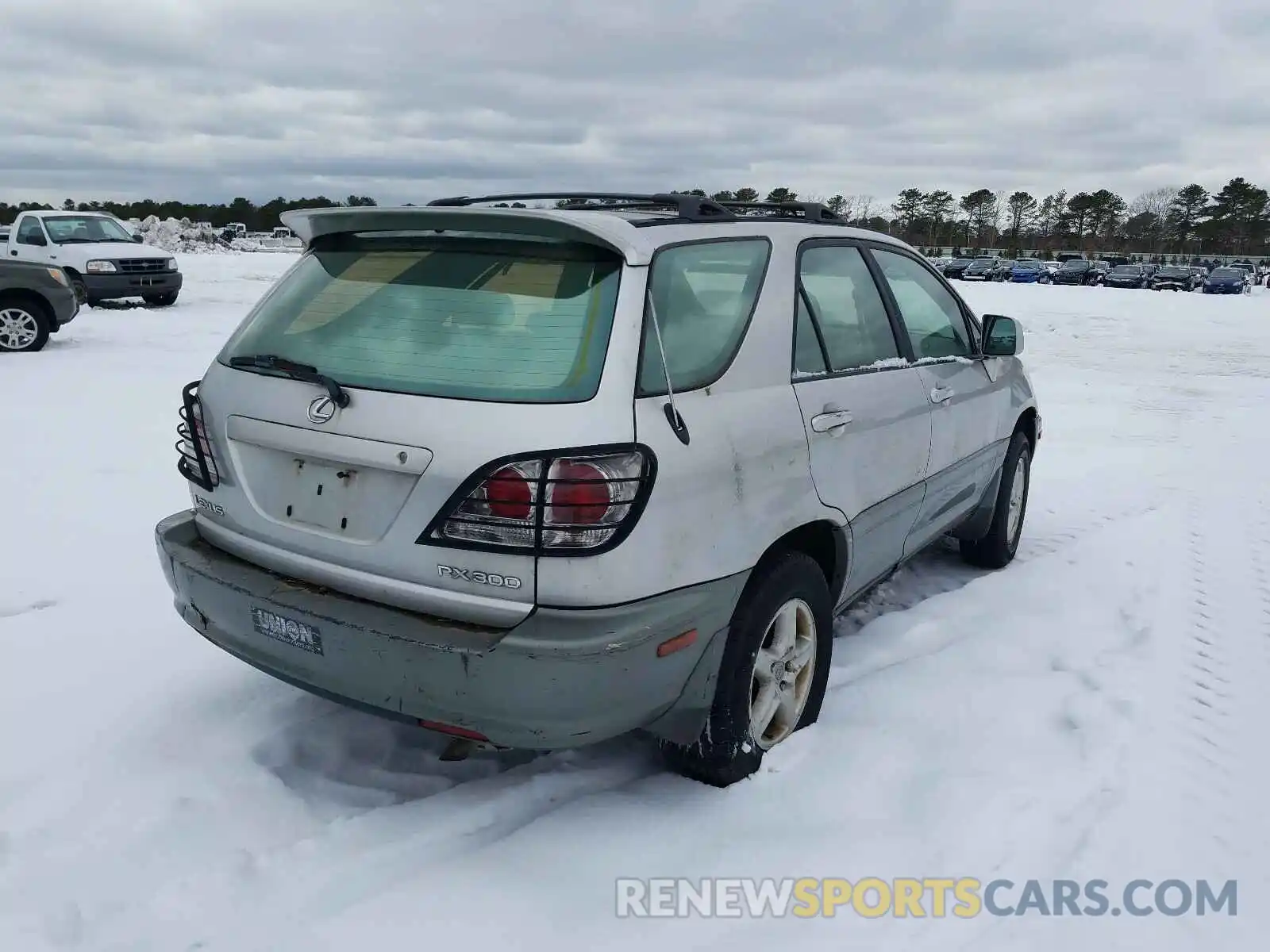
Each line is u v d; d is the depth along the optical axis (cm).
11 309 1230
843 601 381
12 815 297
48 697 368
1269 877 291
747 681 311
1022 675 410
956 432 445
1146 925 270
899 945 260
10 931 252
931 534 454
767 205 392
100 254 1778
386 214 298
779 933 262
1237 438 946
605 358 266
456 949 252
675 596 276
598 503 256
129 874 274
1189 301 3195
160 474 671
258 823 298
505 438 255
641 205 386
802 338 341
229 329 1531
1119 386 1295
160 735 342
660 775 330
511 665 255
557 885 276
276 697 371
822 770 332
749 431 301
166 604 456
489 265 290
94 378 1046
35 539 538
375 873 278
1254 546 600
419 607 269
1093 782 331
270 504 297
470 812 304
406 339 284
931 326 451
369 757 338
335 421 277
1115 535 617
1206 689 403
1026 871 289
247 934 254
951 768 337
